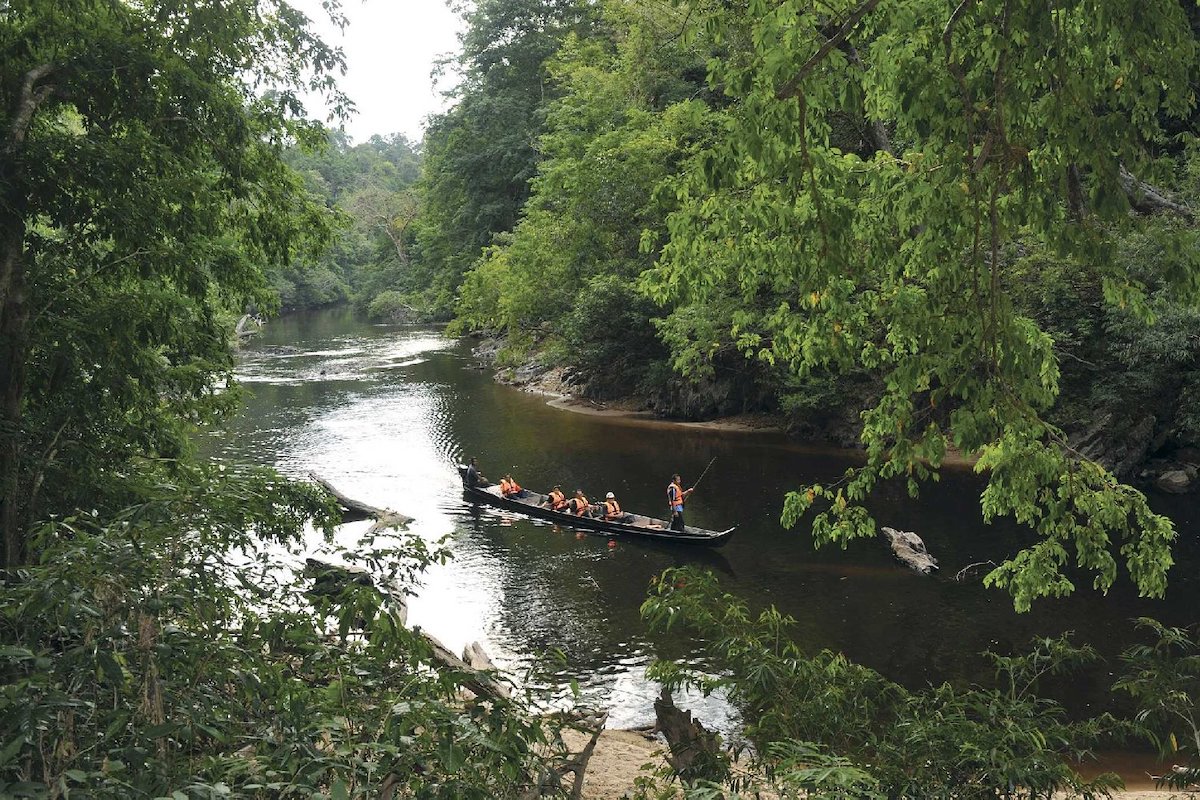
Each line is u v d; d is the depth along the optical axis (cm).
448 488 2445
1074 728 593
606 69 4334
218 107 991
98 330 909
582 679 1284
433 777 466
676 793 611
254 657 470
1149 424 2419
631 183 3462
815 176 743
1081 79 638
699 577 667
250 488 786
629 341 3512
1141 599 1544
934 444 750
